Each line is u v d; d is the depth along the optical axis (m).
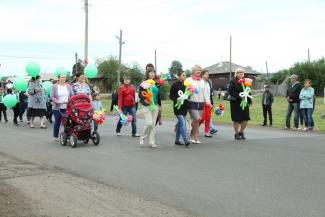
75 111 11.94
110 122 20.56
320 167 8.81
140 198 6.70
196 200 6.55
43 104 17.44
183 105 11.77
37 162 9.80
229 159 9.78
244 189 7.14
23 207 6.24
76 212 6.00
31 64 17.12
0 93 19.91
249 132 15.64
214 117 23.67
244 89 12.95
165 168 8.88
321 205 6.22
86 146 12.18
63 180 7.95
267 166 8.95
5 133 15.55
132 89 14.12
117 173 8.49
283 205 6.24
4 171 8.72
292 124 19.19
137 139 13.61
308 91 16.48
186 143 11.76
